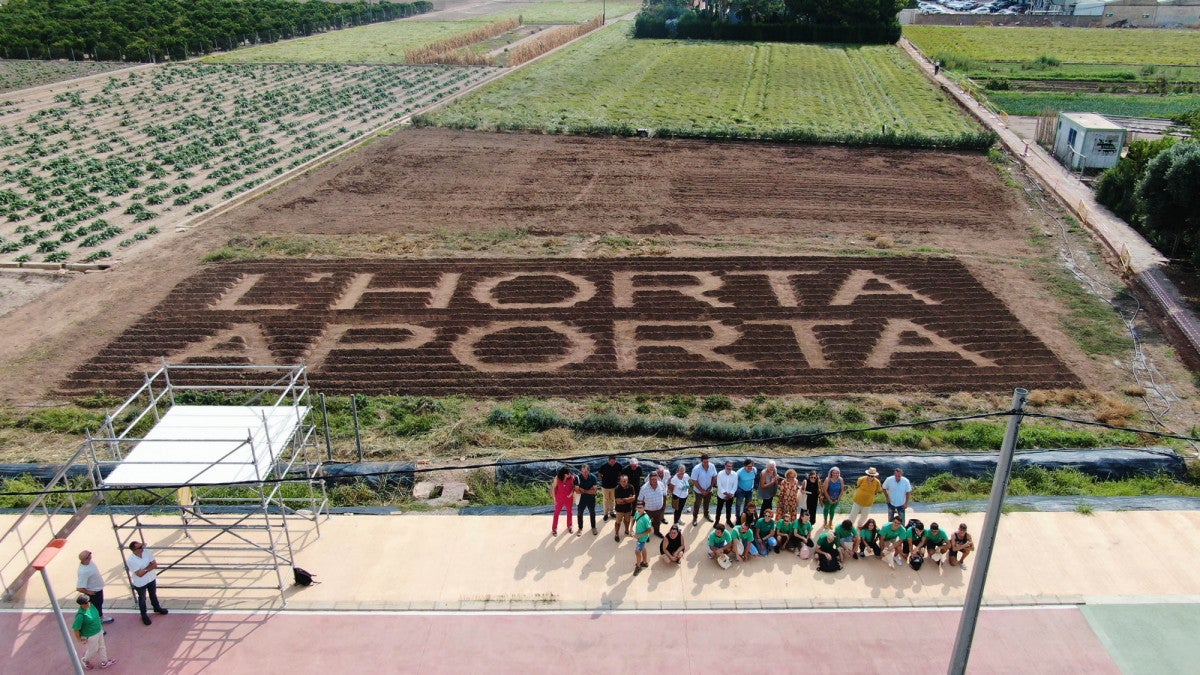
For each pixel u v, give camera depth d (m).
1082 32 111.56
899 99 69.44
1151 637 16.48
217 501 19.42
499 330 31.39
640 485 19.42
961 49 96.81
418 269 36.47
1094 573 18.22
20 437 24.89
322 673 15.56
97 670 15.48
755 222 42.31
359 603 17.25
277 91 73.06
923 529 18.33
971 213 43.91
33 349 29.92
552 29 114.56
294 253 38.16
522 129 58.41
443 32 113.25
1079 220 42.59
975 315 32.53
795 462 22.67
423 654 15.97
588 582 17.84
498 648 16.11
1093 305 33.44
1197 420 25.89
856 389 27.62
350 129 60.31
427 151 54.16
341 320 32.03
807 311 32.78
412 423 25.42
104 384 27.78
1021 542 19.20
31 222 42.25
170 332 31.05
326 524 19.83
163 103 68.62
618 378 28.27
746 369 28.80
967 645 13.30
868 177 49.44
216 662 15.76
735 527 18.73
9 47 88.88
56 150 54.56
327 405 26.52
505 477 22.55
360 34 112.44
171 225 41.84
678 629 16.56
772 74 80.06
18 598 17.31
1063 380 28.20
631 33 106.50
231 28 100.62
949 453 23.69
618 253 38.34
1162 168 35.84
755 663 15.75
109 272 36.34
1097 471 22.97
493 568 18.27
